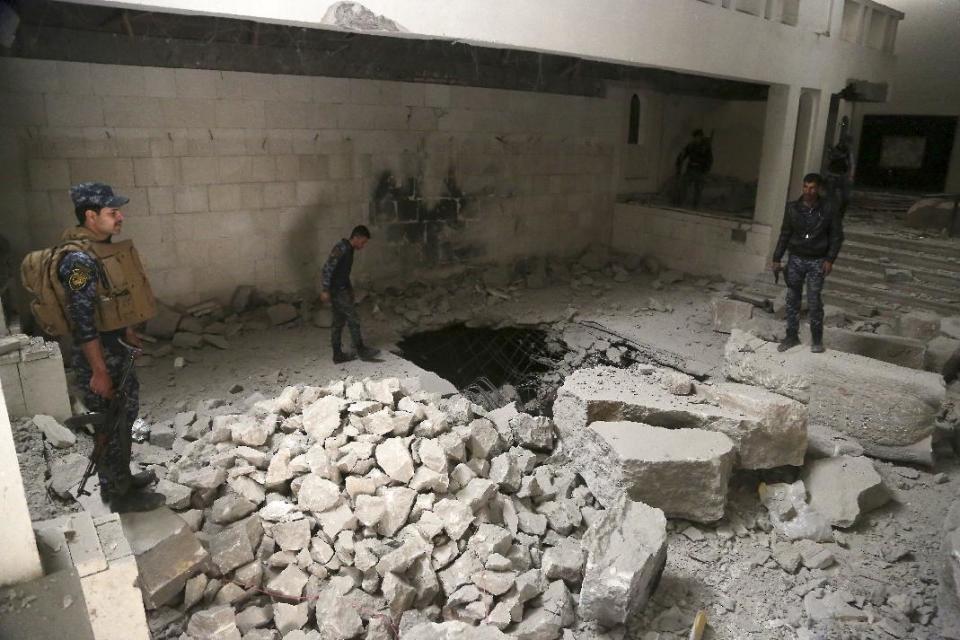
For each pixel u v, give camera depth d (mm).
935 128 15469
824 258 6695
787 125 10656
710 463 4578
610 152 13297
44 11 7156
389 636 3689
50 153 7594
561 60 11516
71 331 3463
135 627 2895
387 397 5305
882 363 6121
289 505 4332
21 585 2398
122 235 8266
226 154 8797
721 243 11781
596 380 5727
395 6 5684
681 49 8406
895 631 3885
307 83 9250
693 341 9211
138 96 7992
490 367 9469
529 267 12523
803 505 4914
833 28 11148
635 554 3785
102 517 3037
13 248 7559
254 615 3684
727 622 3973
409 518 4293
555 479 5148
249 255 9375
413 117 10461
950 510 4426
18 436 4617
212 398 6887
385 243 10758
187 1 4758
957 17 14758
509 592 3869
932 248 10258
